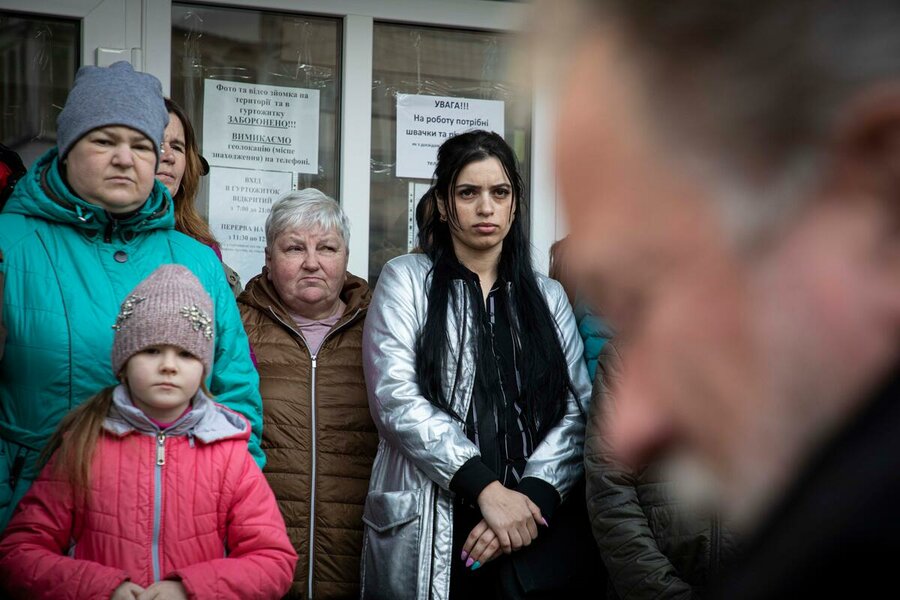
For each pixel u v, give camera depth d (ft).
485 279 10.14
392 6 13.65
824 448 0.96
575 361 10.01
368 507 9.82
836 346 0.95
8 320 8.00
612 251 1.03
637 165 1.00
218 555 7.75
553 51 1.04
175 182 10.69
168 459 7.65
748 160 0.96
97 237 8.51
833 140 0.92
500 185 10.08
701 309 1.01
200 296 8.01
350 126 13.48
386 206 13.64
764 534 1.00
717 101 0.95
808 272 0.95
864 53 0.91
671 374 1.04
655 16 0.98
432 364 9.61
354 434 10.55
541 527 9.29
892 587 0.90
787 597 0.95
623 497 8.09
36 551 7.27
